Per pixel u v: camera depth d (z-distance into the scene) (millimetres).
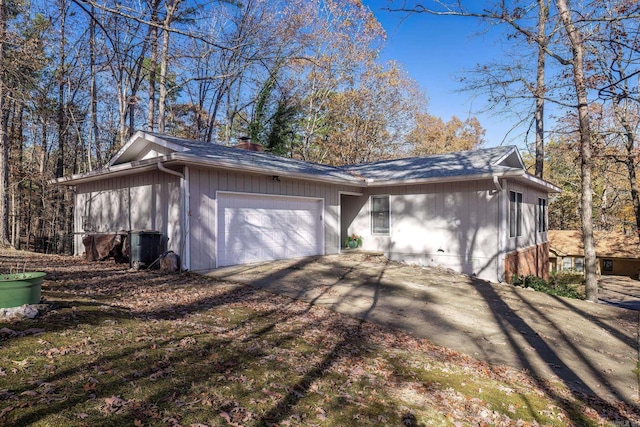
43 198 23469
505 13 9117
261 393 3479
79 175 12086
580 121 11359
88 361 3516
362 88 30562
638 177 22625
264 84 23234
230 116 27453
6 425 2422
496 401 4000
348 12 26859
